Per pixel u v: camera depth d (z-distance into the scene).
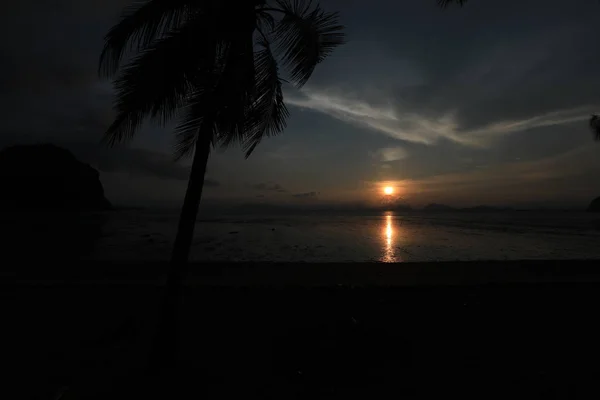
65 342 5.16
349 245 20.97
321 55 4.21
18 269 10.87
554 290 8.02
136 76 3.59
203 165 4.02
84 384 3.90
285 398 3.67
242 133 4.46
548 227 38.22
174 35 3.68
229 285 8.57
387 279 9.42
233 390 3.81
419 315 6.38
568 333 5.51
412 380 4.04
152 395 3.64
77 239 23.97
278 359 4.55
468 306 6.88
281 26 3.88
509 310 6.65
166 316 4.00
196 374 4.13
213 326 5.84
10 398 3.66
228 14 3.58
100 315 6.43
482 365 4.43
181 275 4.06
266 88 4.06
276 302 7.18
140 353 4.75
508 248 19.48
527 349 4.92
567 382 3.97
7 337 5.36
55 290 8.07
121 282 9.00
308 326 5.57
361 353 4.54
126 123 3.73
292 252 17.81
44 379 4.04
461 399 3.64
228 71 3.65
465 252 17.78
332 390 3.81
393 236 27.34
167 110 3.89
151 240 23.36
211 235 27.94
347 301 7.24
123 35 3.85
